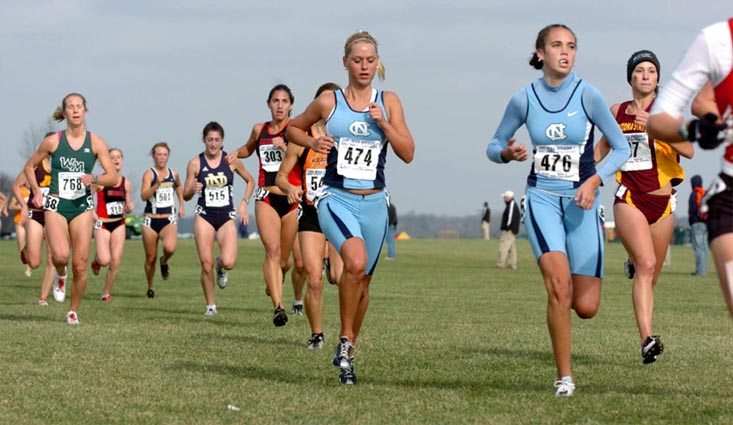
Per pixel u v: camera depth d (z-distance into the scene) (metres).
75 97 21.17
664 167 16.34
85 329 20.20
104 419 11.27
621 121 16.61
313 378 14.34
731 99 9.50
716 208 9.62
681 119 9.62
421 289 35.81
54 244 21.27
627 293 34.88
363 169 13.81
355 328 14.43
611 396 12.77
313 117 13.97
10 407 11.90
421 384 13.86
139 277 42.16
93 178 21.02
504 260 52.09
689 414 11.61
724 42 9.45
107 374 14.32
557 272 12.70
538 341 19.09
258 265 52.38
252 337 19.50
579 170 13.13
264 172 21.62
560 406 12.08
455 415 11.52
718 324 23.59
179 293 33.47
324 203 13.93
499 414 11.58
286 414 11.59
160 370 14.78
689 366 15.70
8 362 15.34
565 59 12.97
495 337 19.80
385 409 11.89
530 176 13.38
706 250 46.84
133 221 110.81
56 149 21.19
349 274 13.50
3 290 33.56
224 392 12.96
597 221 13.22
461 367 15.49
